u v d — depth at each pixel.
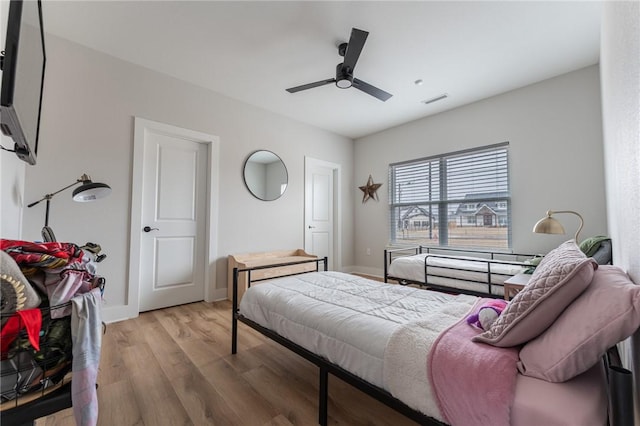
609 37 1.52
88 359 0.80
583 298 0.85
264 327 1.70
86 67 2.46
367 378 1.12
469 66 2.77
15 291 0.73
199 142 3.24
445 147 3.88
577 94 2.86
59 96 2.32
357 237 5.04
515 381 0.82
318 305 1.52
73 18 2.12
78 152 2.39
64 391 0.79
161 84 2.88
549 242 3.03
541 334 0.91
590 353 0.75
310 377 1.67
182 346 2.06
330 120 4.23
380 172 4.71
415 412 0.97
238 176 3.50
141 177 2.73
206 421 1.29
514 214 3.27
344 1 1.96
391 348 1.07
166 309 2.90
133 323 2.51
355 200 5.07
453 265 2.84
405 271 3.17
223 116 3.37
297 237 4.17
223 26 2.21
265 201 3.78
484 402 0.80
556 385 0.78
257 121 3.71
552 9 2.03
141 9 2.03
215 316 2.71
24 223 2.13
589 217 2.78
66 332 0.81
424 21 2.15
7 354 0.70
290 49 2.50
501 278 2.50
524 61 2.69
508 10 2.04
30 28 0.99
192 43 2.42
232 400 1.44
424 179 4.14
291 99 3.51
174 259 3.02
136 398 1.45
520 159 3.23
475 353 0.92
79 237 2.38
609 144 1.85
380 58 2.62
